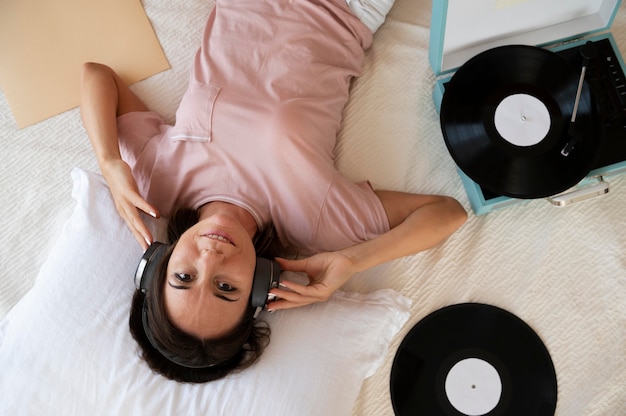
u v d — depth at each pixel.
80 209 1.19
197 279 0.99
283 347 1.12
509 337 1.22
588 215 1.26
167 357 1.06
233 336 1.05
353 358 1.13
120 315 1.14
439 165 1.32
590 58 1.14
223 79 1.21
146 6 1.42
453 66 1.24
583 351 1.22
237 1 1.28
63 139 1.39
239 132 1.17
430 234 1.19
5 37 1.42
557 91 1.16
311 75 1.23
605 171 1.18
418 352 1.23
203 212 1.18
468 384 1.22
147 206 1.10
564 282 1.24
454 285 1.26
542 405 1.20
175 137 1.20
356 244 1.20
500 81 1.18
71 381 1.10
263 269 1.05
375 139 1.34
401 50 1.36
